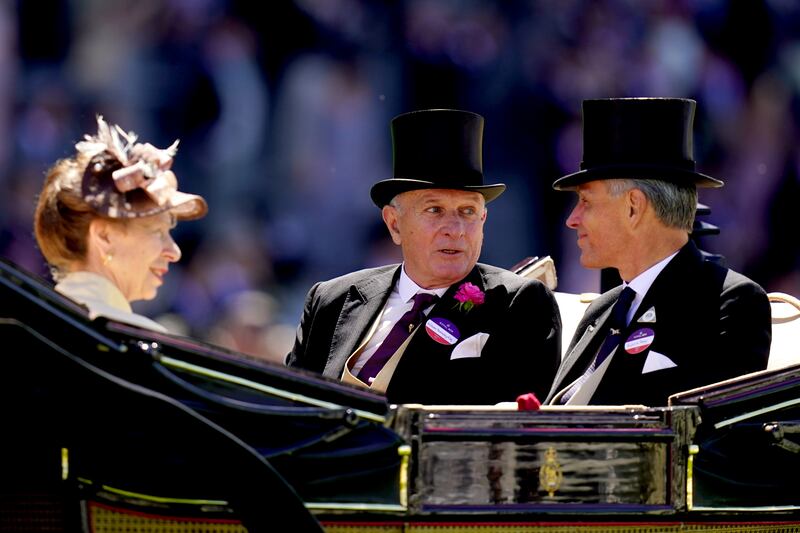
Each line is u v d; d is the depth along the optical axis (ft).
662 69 144.46
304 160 132.57
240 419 39.99
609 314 53.42
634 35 144.15
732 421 43.73
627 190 51.65
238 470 37.81
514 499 41.91
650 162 51.90
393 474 41.27
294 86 133.49
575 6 141.90
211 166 129.08
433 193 53.52
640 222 51.80
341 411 40.34
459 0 138.31
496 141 136.36
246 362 40.01
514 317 53.62
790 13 152.66
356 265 131.34
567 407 43.98
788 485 44.88
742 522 44.68
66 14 128.67
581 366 53.16
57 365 37.42
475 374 53.21
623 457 42.70
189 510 39.65
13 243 121.70
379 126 135.64
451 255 53.88
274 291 125.39
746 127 147.95
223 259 123.54
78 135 126.72
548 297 54.54
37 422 37.65
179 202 43.88
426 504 41.39
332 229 131.85
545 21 139.95
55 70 128.57
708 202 143.64
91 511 39.32
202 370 39.55
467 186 53.26
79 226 42.86
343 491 40.83
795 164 149.07
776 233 146.30
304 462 40.50
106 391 37.47
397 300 55.72
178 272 120.57
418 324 54.13
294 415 40.29
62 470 38.78
